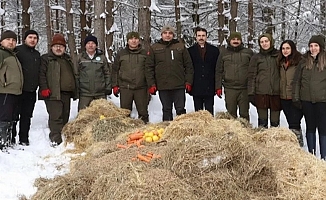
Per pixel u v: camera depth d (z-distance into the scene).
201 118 5.43
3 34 5.95
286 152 4.48
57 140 6.62
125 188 3.45
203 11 16.41
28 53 6.32
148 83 7.00
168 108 7.10
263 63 6.30
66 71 6.73
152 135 5.49
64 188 3.86
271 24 16.89
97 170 4.25
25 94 6.36
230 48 6.78
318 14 17.53
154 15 16.58
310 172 4.05
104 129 6.36
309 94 5.56
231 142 3.92
